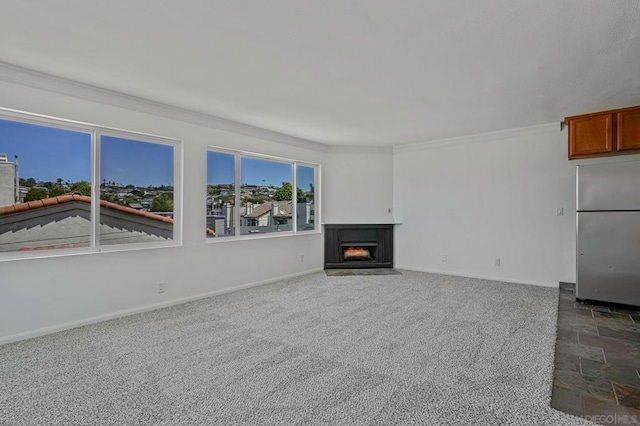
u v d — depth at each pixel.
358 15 2.10
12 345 2.84
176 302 4.08
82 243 3.46
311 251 6.13
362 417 1.87
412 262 6.38
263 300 4.24
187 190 4.23
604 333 3.07
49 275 3.12
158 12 2.08
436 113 4.29
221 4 2.00
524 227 5.18
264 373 2.36
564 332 3.11
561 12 2.06
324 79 3.16
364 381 2.25
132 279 3.70
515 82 3.23
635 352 2.68
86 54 2.67
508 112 4.25
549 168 4.96
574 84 3.27
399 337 3.01
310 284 5.14
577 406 1.96
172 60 2.78
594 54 2.63
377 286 4.99
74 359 2.58
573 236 4.81
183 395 2.09
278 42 2.46
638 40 2.40
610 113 4.09
